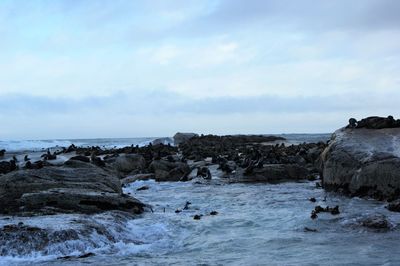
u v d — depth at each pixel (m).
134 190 27.08
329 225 14.95
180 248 12.84
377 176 20.53
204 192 25.14
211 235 14.26
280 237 13.65
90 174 20.48
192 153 44.97
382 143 22.16
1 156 51.09
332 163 23.25
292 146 47.12
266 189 25.66
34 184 17.81
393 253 11.55
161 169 32.88
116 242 13.21
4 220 14.07
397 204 17.33
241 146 58.75
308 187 26.17
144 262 11.39
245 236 13.95
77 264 11.20
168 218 16.83
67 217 14.56
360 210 17.48
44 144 88.69
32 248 11.98
